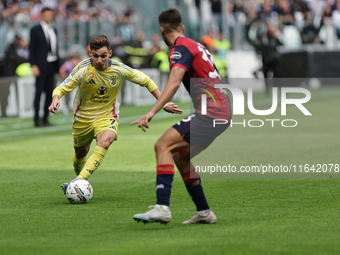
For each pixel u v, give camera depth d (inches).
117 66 871.1
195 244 586.6
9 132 1902.1
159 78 2965.1
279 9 3996.1
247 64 3836.1
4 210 794.8
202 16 3885.3
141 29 3570.4
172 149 655.8
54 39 1951.3
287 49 3880.4
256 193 902.4
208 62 671.1
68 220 721.6
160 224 692.1
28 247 585.0
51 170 1192.2
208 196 882.8
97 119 885.2
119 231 654.5
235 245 581.0
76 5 3250.5
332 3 4035.4
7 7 3117.6
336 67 3661.4
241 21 3875.5
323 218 711.7
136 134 1815.9
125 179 1061.8
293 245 579.8
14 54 2736.2
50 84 2007.9
